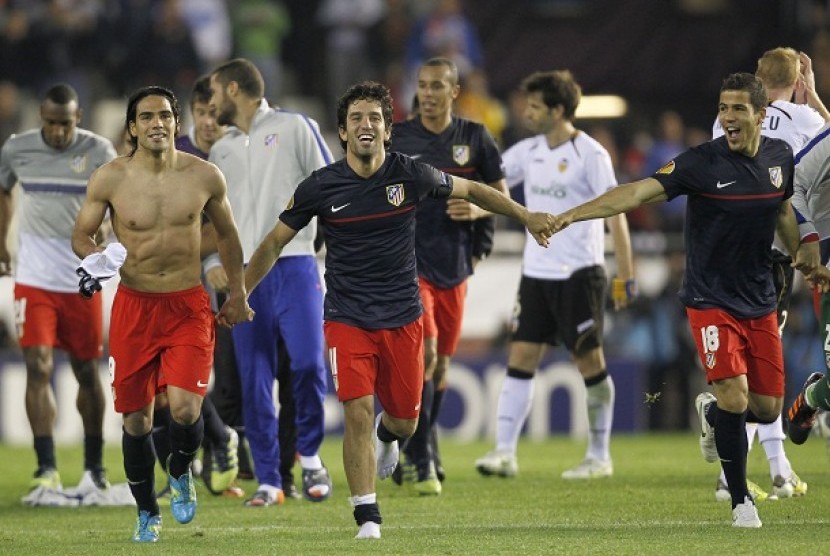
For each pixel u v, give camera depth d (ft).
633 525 96.07
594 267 128.57
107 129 224.53
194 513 93.45
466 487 123.03
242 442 126.93
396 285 90.17
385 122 89.76
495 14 262.67
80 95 230.48
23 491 128.88
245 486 126.31
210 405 113.70
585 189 127.85
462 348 188.55
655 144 222.69
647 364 185.68
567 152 128.06
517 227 195.11
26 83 232.32
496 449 132.05
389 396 91.66
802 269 97.76
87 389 120.98
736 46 250.98
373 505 89.92
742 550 82.64
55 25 233.55
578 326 128.57
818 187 102.89
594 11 261.44
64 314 120.47
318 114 244.42
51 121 118.73
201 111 120.98
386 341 89.97
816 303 106.01
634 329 186.70
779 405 93.81
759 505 104.58
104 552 86.89
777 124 104.01
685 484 122.31
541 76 128.26
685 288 92.48
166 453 114.93
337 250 89.92
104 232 119.03
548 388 181.27
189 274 90.89
